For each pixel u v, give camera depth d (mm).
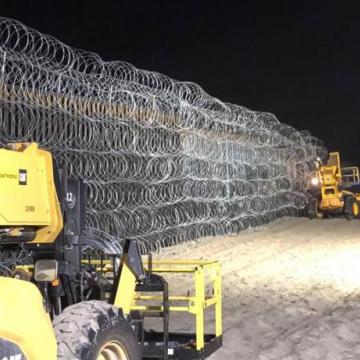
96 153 12047
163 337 7004
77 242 5953
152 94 13641
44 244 5684
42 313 4598
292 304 10984
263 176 22641
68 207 5832
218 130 17828
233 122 18250
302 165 26969
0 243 5305
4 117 9508
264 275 14039
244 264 15594
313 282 13086
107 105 12266
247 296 11719
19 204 4977
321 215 26453
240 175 20203
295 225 24203
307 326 9289
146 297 7316
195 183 17234
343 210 26078
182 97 14945
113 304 6047
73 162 11648
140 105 13500
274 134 22344
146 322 9547
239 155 20031
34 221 5125
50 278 5531
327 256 16688
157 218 15711
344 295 11695
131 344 5547
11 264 9094
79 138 11477
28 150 5180
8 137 9516
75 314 5125
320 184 26188
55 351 4645
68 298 5938
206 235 19641
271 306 10820
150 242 16031
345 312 10180
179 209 17125
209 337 7516
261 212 22641
